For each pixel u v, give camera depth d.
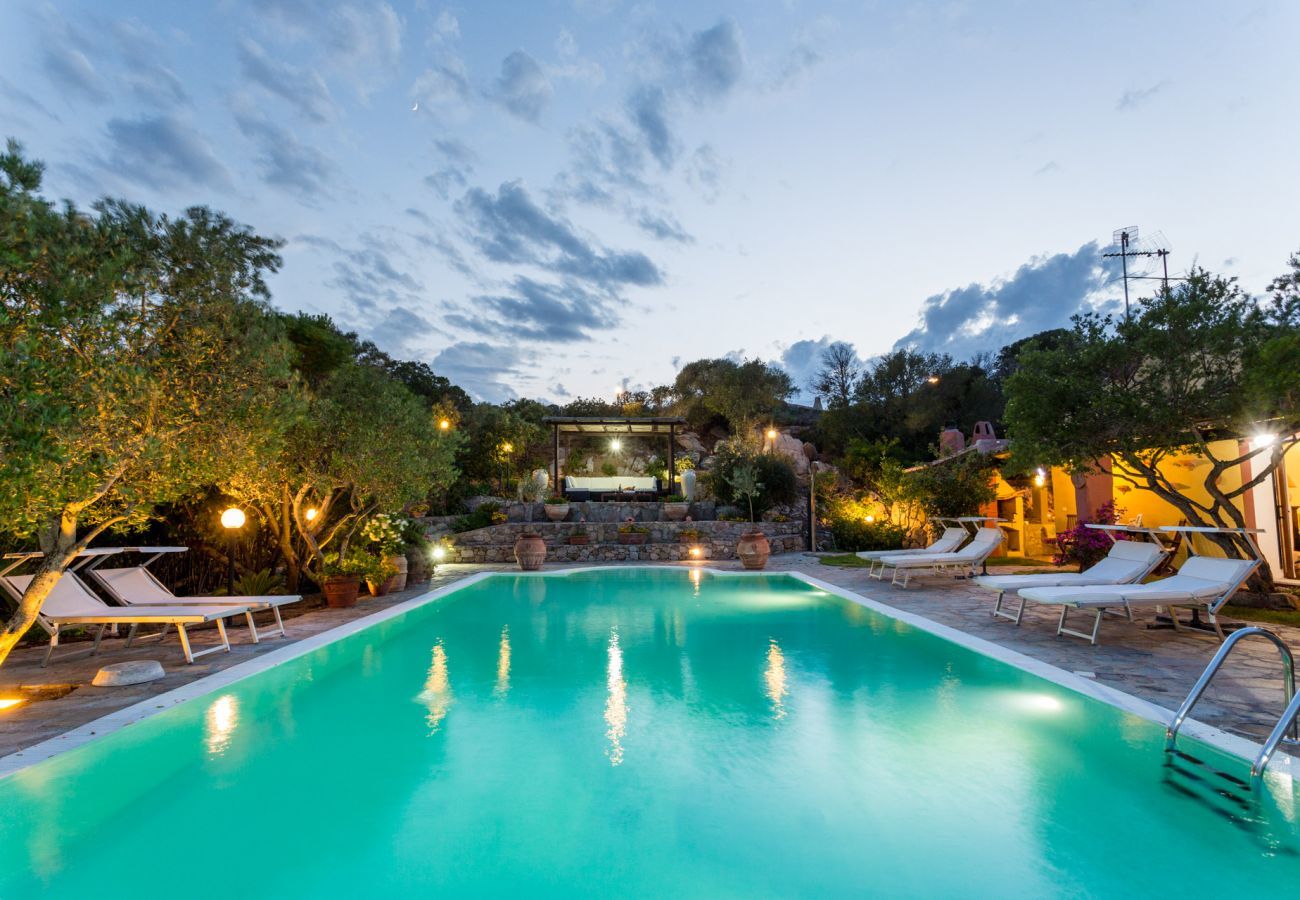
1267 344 6.21
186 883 2.73
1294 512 9.85
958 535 12.34
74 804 3.48
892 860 2.82
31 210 4.04
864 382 37.38
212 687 5.07
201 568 10.00
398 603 9.70
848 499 20.00
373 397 9.51
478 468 26.05
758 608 9.79
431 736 4.41
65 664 5.94
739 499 21.41
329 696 5.35
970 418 34.25
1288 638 6.25
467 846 3.01
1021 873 2.71
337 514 11.18
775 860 2.84
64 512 4.93
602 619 8.97
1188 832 3.02
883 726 4.46
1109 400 7.62
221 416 5.46
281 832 3.16
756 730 4.46
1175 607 7.13
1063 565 12.27
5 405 3.46
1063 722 4.44
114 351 4.74
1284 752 3.37
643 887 2.65
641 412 46.06
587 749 4.17
